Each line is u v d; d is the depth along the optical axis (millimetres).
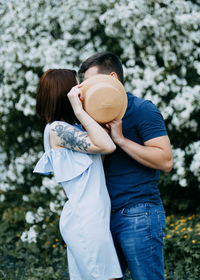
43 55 4406
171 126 4250
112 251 1913
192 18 4152
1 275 3748
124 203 2010
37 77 4410
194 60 4504
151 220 1971
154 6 4336
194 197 4547
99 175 1960
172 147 4223
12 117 4828
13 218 4613
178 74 4395
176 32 4316
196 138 4387
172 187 4480
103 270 1877
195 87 3973
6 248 4281
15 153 5164
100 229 1887
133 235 1959
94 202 1909
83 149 1903
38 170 2064
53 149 1999
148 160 1945
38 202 4715
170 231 3797
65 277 3635
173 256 3637
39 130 4793
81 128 2076
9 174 4832
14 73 4570
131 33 4258
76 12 4539
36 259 3977
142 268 1951
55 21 4895
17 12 4824
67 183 1984
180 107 3994
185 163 4191
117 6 4207
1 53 4547
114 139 1952
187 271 3514
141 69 4211
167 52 4254
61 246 4039
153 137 1986
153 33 4316
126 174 2031
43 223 4305
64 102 2031
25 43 4660
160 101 4074
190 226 3869
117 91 1883
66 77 2045
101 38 4629
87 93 1898
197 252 3520
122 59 4422
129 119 2027
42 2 4797
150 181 2043
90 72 2229
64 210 1988
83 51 4512
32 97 4457
